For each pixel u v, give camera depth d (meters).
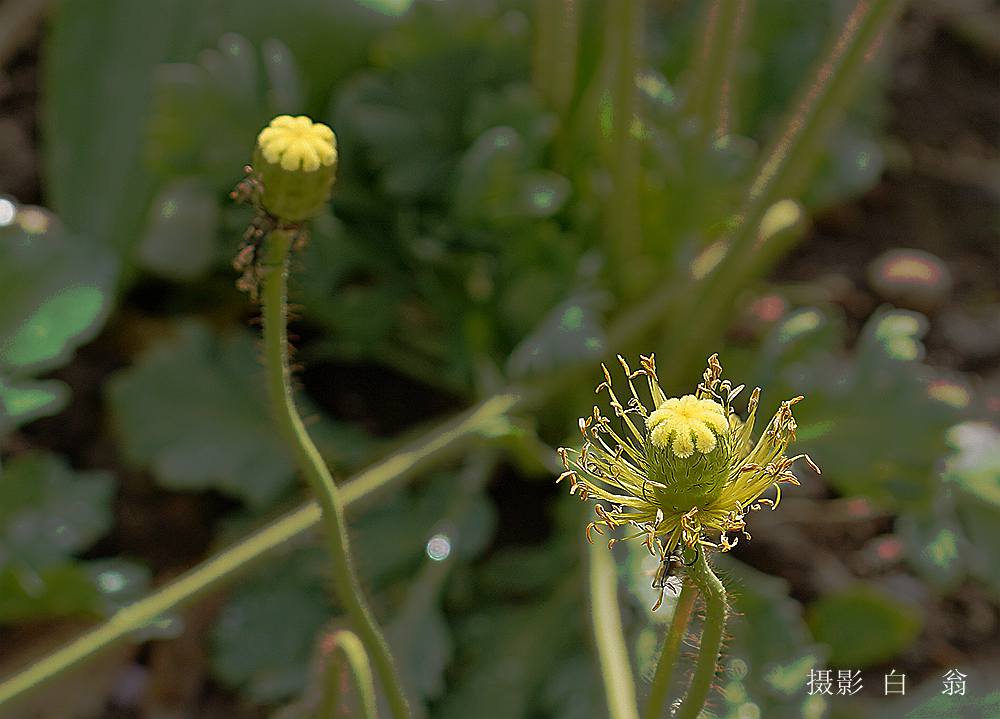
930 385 0.47
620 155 0.48
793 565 0.53
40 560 0.47
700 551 0.33
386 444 0.53
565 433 0.53
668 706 0.43
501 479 0.55
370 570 0.49
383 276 0.54
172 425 0.51
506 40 0.54
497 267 0.54
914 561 0.47
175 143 0.51
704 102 0.50
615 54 0.46
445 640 0.47
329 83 0.55
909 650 0.52
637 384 0.52
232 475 0.50
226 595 0.50
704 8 0.52
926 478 0.47
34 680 0.41
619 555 0.46
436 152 0.54
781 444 0.33
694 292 0.50
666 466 0.33
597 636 0.42
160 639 0.49
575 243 0.52
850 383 0.48
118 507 0.52
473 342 0.53
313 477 0.35
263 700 0.48
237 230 0.53
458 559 0.50
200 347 0.53
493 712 0.47
